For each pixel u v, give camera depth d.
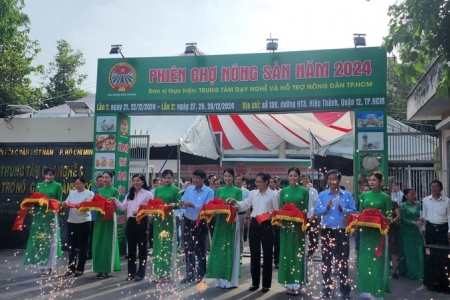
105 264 7.78
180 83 9.92
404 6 5.75
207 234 7.84
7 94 17.52
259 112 9.60
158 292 6.82
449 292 7.07
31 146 11.19
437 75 7.88
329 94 9.23
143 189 7.83
